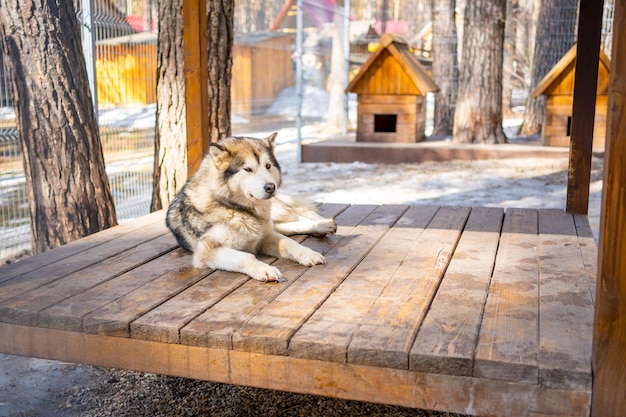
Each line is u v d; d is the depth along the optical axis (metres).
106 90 6.55
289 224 4.14
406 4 26.45
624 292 2.10
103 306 2.87
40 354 2.85
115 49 6.54
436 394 2.30
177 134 5.77
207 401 3.74
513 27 21.36
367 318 2.65
